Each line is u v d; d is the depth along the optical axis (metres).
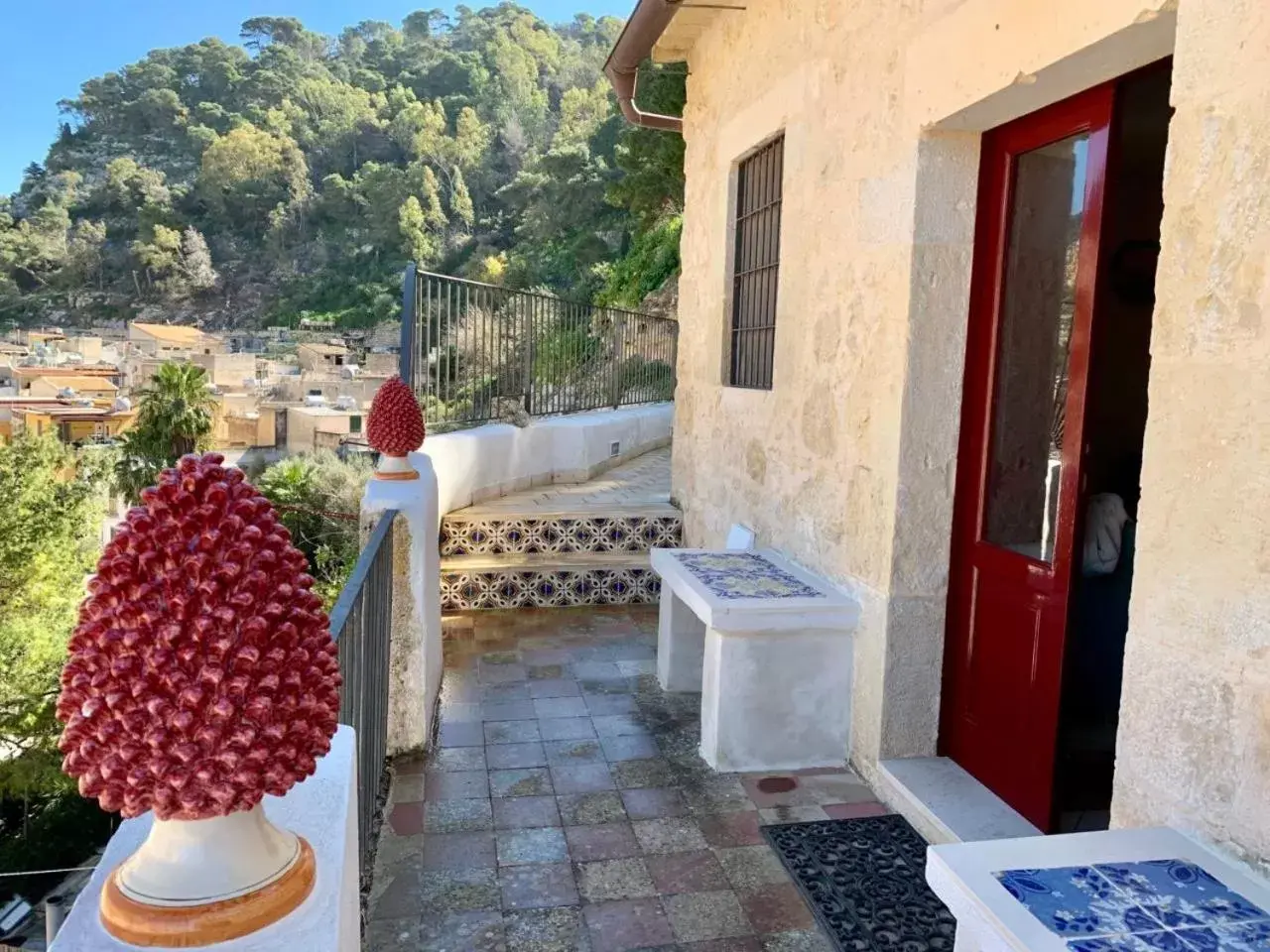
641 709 3.78
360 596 2.21
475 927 2.27
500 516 5.53
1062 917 1.22
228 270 92.12
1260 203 1.40
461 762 3.25
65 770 0.85
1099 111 2.31
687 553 3.96
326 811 1.15
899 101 2.86
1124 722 1.68
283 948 0.89
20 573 17.36
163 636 0.82
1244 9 1.43
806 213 3.63
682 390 5.86
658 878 2.51
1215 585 1.48
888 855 2.61
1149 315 3.22
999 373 2.76
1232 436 1.45
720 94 5.00
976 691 2.87
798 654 3.16
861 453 3.11
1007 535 2.76
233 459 39.09
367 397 54.25
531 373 7.00
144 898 0.88
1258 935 1.18
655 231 16.69
